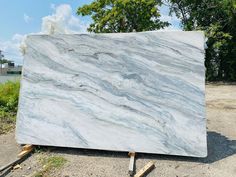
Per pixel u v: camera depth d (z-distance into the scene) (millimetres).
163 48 4801
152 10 20594
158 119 4590
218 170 4098
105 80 4887
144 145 4523
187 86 4621
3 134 5754
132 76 4812
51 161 4363
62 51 5133
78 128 4781
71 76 5012
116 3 20594
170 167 4180
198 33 4742
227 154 4652
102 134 4684
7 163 4352
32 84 5125
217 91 12508
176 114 4566
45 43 5223
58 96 4980
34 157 4566
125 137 4605
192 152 4391
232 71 19438
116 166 4199
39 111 4984
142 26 20953
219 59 19828
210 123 6609
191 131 4469
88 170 4090
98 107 4805
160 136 4520
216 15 19766
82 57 5043
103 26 21391
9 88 8320
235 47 19031
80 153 4672
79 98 4902
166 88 4676
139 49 4867
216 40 18578
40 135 4867
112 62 4918
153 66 4777
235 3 18047
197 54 4680
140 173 3902
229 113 7660
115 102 4773
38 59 5199
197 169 4129
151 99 4680
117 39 4973
